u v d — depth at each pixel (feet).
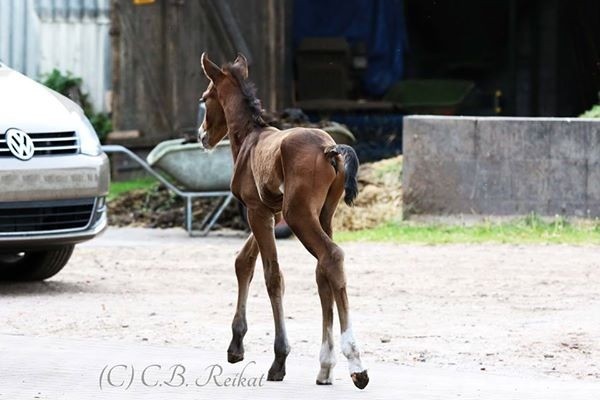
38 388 33.42
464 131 63.72
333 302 32.94
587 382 33.78
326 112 95.86
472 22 105.40
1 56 87.45
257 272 53.21
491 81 103.86
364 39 99.91
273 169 32.63
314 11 99.55
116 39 87.51
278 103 90.38
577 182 63.21
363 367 31.48
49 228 47.93
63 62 88.02
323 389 32.99
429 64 104.99
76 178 48.14
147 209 72.49
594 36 102.06
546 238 60.39
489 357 36.86
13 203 46.91
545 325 41.29
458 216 63.93
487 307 44.65
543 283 49.29
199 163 64.49
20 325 42.06
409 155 64.08
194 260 56.65
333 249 31.78
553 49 102.58
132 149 86.69
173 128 87.25
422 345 38.47
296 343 38.88
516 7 102.58
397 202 66.13
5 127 47.26
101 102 88.17
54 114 48.80
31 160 47.26
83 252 59.06
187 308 44.96
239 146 34.50
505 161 63.52
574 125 63.05
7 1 87.45
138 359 36.83
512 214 63.67
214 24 88.43
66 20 87.92
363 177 67.97
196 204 71.15
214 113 35.42
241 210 66.33
